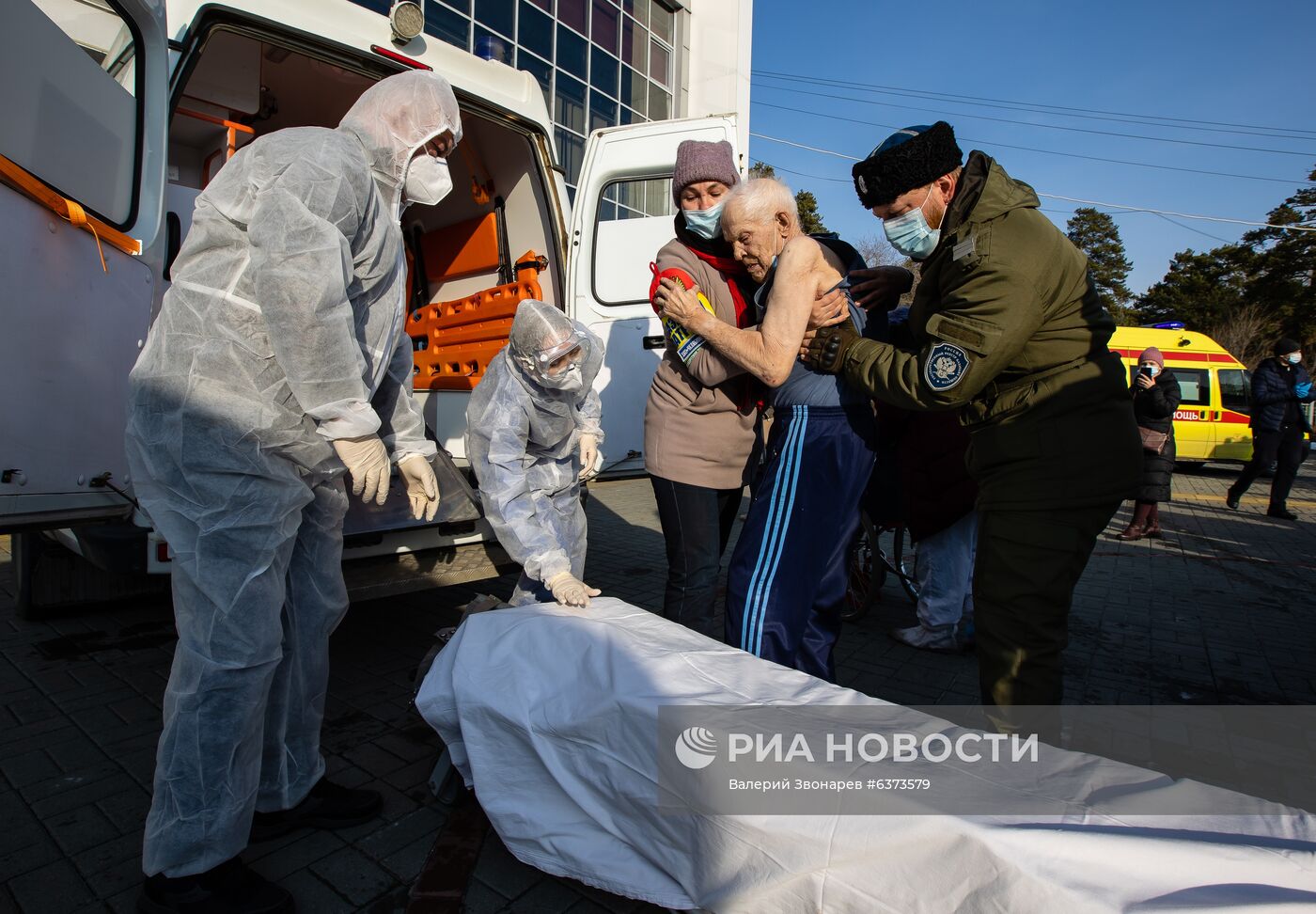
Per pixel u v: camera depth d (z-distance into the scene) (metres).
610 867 1.65
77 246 2.08
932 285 2.06
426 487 2.16
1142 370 7.04
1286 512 8.72
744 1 12.43
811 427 2.30
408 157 1.90
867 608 4.18
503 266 5.05
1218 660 3.84
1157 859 1.11
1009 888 1.13
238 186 1.67
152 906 1.77
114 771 2.51
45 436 1.95
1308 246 36.41
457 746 2.03
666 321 2.45
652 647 1.81
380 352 1.95
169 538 1.70
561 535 2.85
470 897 1.92
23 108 1.86
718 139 4.30
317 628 2.09
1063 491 1.90
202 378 1.68
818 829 1.32
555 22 10.98
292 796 2.10
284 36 3.27
